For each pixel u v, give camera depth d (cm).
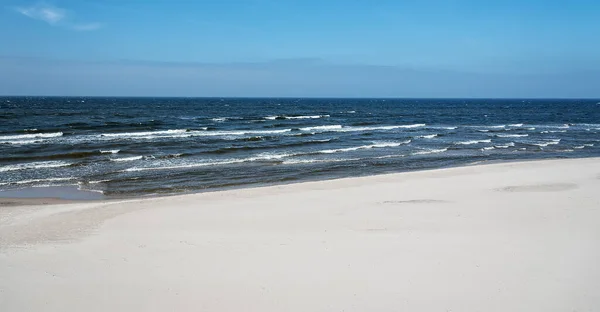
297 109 9656
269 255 871
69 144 2786
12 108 7100
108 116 5594
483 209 1255
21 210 1288
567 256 849
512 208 1261
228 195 1512
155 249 913
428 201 1384
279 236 997
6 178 1822
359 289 719
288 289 722
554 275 762
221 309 664
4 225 1115
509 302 672
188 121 5041
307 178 1975
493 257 848
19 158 2241
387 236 988
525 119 6800
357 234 1005
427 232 1017
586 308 650
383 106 12756
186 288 730
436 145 3259
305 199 1437
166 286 738
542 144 3419
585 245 912
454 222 1110
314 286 732
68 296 705
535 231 1018
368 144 3212
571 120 6575
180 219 1173
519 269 789
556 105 14688
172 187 1745
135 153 2528
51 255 882
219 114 6844
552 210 1227
